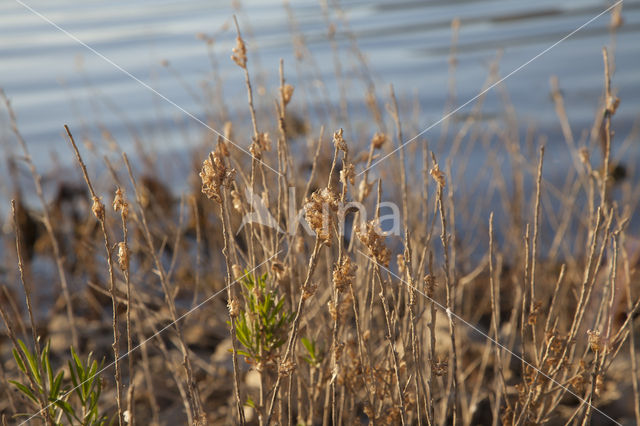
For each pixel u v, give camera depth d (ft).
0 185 20.56
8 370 14.33
